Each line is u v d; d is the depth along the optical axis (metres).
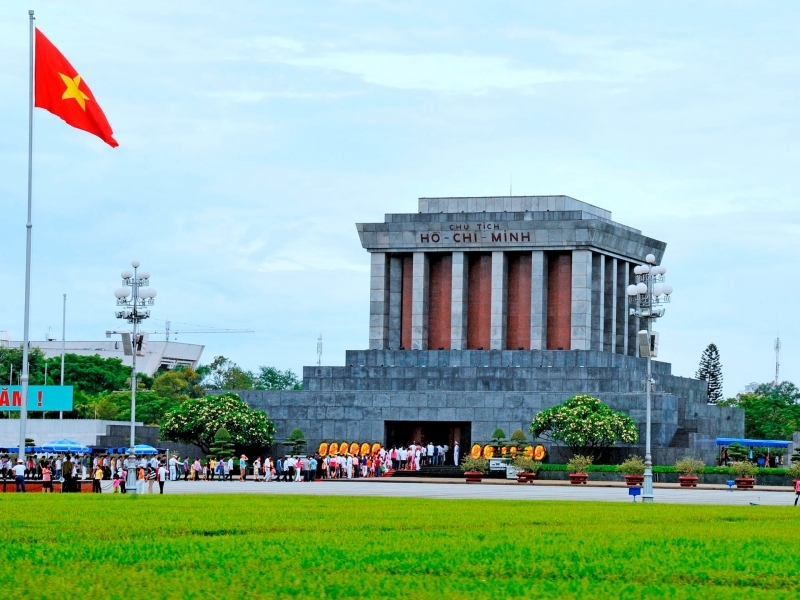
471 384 132.50
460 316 136.88
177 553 37.66
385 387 134.75
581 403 121.94
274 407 133.88
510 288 138.38
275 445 130.50
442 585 30.80
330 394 132.62
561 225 133.62
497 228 135.38
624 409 126.50
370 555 37.25
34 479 99.62
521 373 131.62
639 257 145.12
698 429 131.50
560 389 130.50
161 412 182.50
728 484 105.69
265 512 56.78
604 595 29.47
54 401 131.88
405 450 127.81
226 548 39.31
